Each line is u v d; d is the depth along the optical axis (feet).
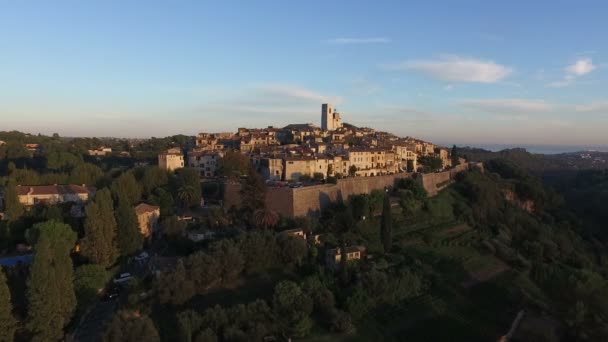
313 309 298.56
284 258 350.43
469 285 378.12
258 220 405.80
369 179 569.64
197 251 344.69
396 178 607.37
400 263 383.24
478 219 568.00
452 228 508.12
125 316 265.34
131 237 364.79
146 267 346.33
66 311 270.05
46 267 257.34
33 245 315.78
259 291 314.55
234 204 476.54
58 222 342.85
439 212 541.34
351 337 282.56
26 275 307.58
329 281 325.83
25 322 258.78
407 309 325.01
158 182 518.37
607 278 482.28
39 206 430.61
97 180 556.92
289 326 273.75
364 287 321.93
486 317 334.65
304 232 404.77
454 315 329.11
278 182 538.47
